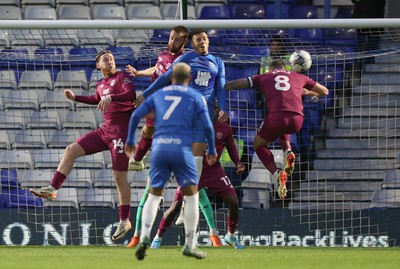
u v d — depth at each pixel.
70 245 29.03
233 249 26.55
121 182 26.42
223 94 24.41
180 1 30.53
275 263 19.41
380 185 32.34
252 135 32.88
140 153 26.30
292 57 26.64
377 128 32.28
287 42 33.47
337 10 40.50
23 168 33.19
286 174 25.72
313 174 32.59
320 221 29.55
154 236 29.55
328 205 32.00
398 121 33.47
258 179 32.31
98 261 19.33
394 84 33.88
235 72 33.34
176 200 26.88
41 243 29.23
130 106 26.20
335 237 29.58
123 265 17.98
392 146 32.88
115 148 26.14
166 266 17.73
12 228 29.27
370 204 32.12
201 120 18.31
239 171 27.44
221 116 24.02
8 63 33.38
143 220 18.27
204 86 24.22
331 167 32.72
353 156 32.78
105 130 26.31
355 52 33.28
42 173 33.06
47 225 29.28
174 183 31.89
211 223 27.97
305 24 27.78
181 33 25.27
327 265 19.03
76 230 29.28
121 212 26.50
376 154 32.69
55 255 22.11
